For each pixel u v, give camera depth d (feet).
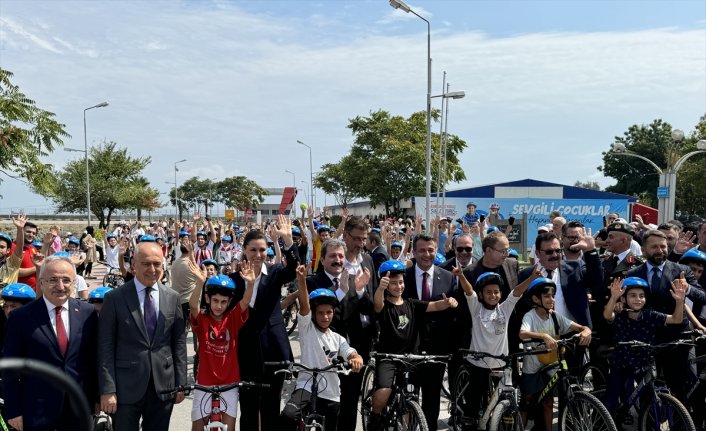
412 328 17.83
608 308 18.10
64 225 155.63
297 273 16.63
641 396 17.30
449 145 139.74
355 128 138.82
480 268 19.92
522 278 19.88
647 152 187.93
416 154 130.21
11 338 13.60
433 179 132.67
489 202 90.48
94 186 136.87
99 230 99.71
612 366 18.01
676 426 16.21
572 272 20.06
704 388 18.60
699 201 157.28
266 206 315.58
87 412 5.41
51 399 13.52
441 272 19.90
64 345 13.92
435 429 18.35
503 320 18.02
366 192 136.36
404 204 141.18
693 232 25.13
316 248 30.12
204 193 297.74
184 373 14.99
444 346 19.27
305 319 16.55
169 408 14.58
